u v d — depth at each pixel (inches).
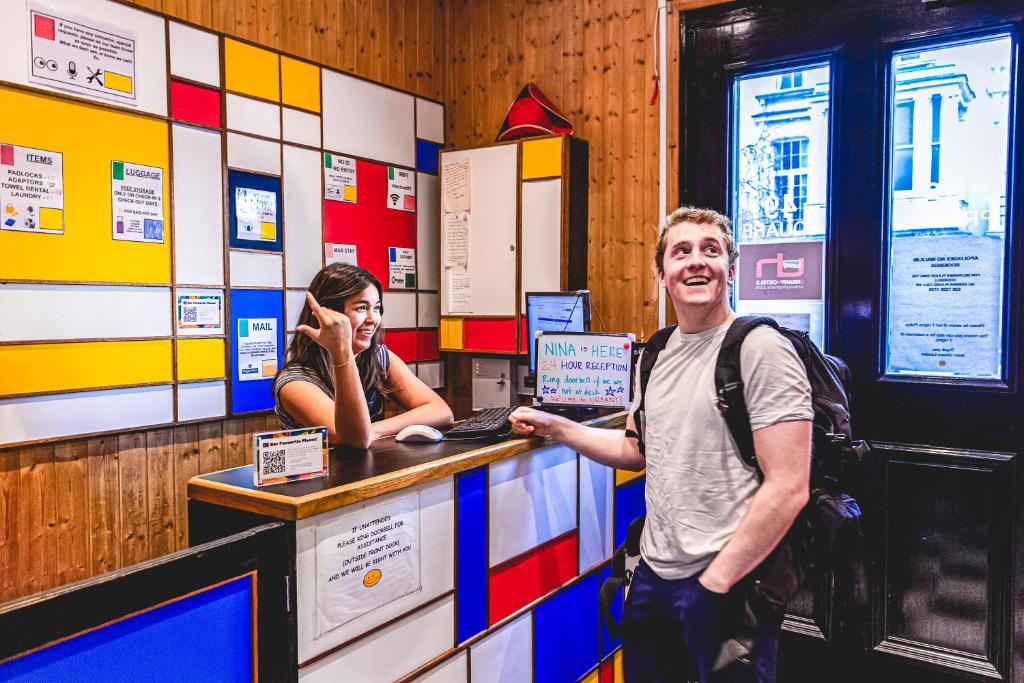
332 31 128.3
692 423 59.9
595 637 89.7
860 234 107.0
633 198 128.5
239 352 115.3
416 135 143.5
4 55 90.0
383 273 137.5
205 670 50.3
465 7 148.2
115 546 103.0
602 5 130.9
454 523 68.4
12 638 40.7
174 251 106.9
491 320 137.5
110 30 99.1
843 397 61.1
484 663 72.4
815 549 57.4
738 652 55.9
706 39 119.0
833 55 108.0
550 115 132.6
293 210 122.0
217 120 111.2
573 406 85.4
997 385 99.1
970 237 101.2
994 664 100.0
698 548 59.2
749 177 116.9
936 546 103.6
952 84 101.3
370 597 60.2
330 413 72.6
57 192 95.0
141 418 104.4
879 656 106.8
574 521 85.3
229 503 57.8
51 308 95.1
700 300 59.7
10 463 92.7
